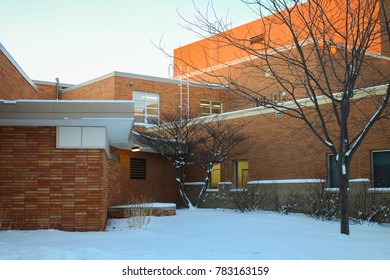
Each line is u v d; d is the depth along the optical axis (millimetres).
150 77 33625
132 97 32875
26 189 14273
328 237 13039
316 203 18844
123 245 11391
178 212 21453
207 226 15844
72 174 14438
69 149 14484
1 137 14328
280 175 22734
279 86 31203
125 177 25547
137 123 30703
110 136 17719
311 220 17906
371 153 19172
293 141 22297
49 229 14141
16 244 11320
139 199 25031
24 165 14320
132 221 16219
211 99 36156
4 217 14125
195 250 10633
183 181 25344
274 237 13109
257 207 22219
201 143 24891
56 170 14414
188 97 34562
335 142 20484
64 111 13477
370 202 17672
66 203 14375
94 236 13156
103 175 14836
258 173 23703
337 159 13781
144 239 12680
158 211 19406
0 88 16922
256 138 23953
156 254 9945
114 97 32250
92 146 14516
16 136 14375
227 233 14133
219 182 25641
